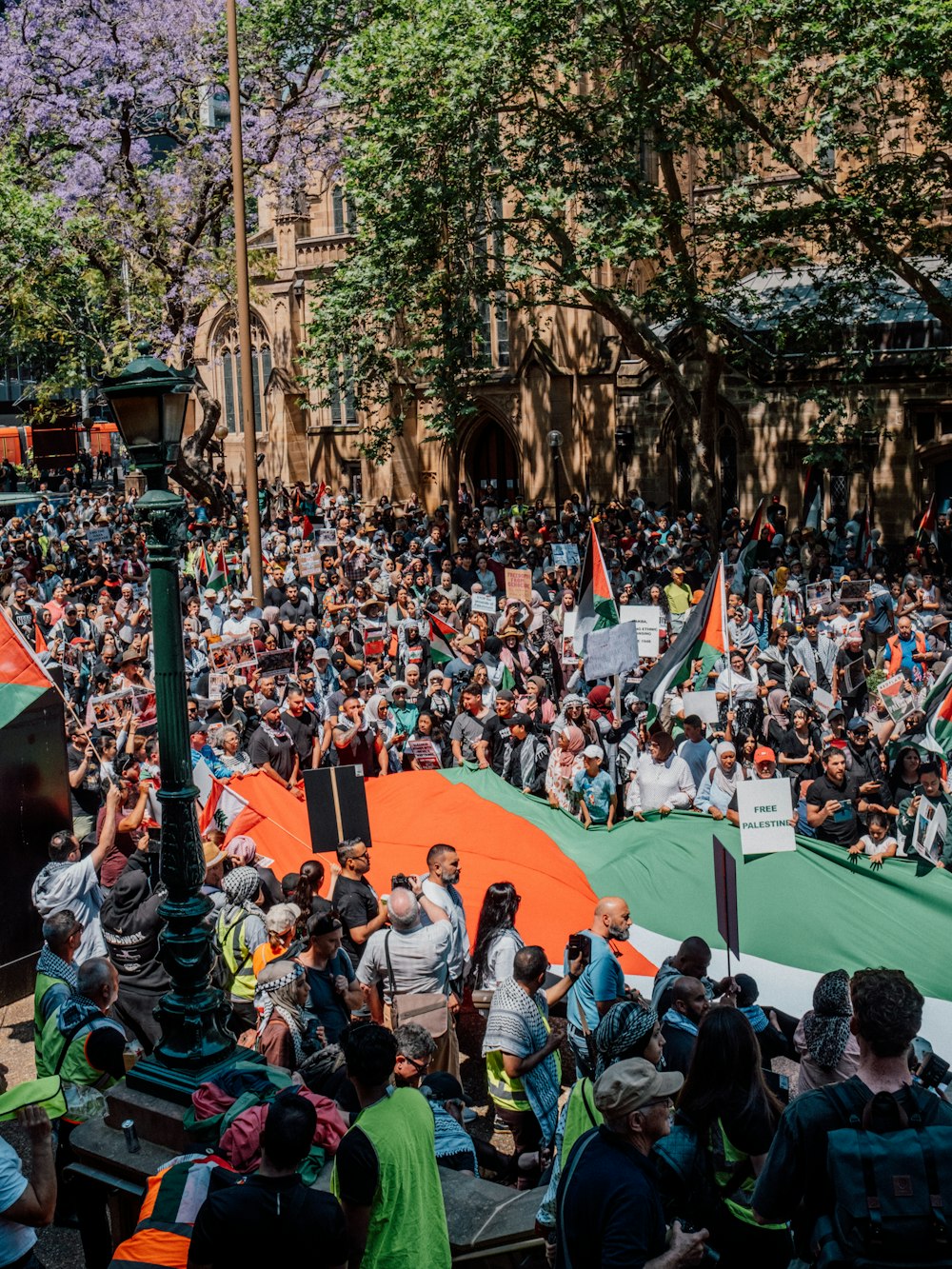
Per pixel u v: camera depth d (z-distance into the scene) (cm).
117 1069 798
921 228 3042
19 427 6656
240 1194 529
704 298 3148
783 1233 568
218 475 4838
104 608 2383
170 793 744
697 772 1370
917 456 3725
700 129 3105
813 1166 461
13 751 1229
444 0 2803
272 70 3834
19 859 1239
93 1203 741
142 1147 728
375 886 1163
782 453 4003
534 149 2956
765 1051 887
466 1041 1131
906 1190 438
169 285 4009
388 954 937
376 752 1555
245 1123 596
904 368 3688
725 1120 561
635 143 3078
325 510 4431
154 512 730
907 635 1905
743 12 2741
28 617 2169
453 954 996
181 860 746
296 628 2123
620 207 2944
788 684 1792
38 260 3734
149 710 1577
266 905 1112
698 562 2973
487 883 1139
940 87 2691
